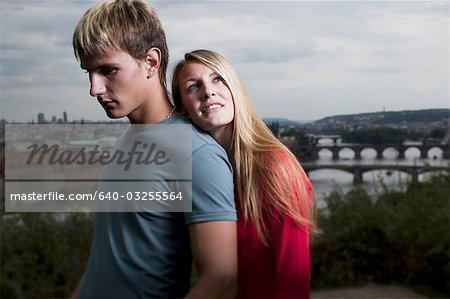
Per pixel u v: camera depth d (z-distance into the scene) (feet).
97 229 3.66
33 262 9.98
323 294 9.94
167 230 3.35
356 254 10.87
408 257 10.61
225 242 3.27
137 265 3.37
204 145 3.37
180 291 3.49
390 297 9.61
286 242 3.85
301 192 4.01
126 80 3.46
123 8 3.47
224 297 3.26
